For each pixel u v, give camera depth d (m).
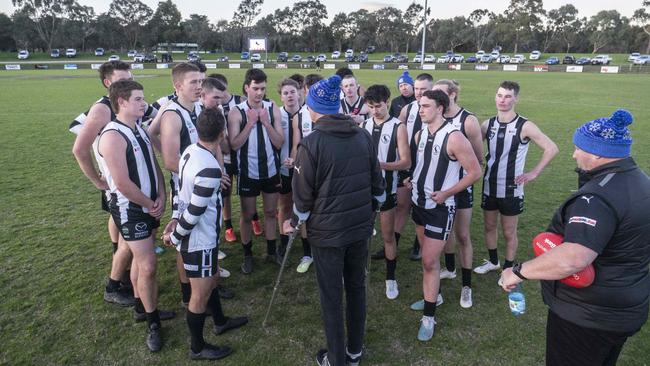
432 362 3.05
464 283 3.72
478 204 6.37
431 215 3.21
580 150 2.02
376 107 3.69
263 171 4.24
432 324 3.31
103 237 5.02
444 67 41.75
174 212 3.01
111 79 3.46
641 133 10.68
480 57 56.94
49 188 6.82
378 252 4.68
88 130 3.30
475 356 3.11
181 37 83.12
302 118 4.26
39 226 5.32
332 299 2.74
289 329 3.43
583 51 80.38
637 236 1.88
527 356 3.10
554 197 6.43
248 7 84.25
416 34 83.75
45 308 3.64
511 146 3.75
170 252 4.74
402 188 4.27
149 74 32.75
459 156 3.04
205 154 2.70
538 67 39.59
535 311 3.64
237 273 4.33
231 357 3.11
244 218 4.27
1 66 40.69
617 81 27.05
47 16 74.44
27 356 3.08
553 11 79.06
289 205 4.66
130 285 3.87
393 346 3.23
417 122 4.25
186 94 3.44
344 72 5.13
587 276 1.94
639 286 1.97
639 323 2.02
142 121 4.48
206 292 2.93
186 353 3.15
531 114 14.06
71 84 24.39
